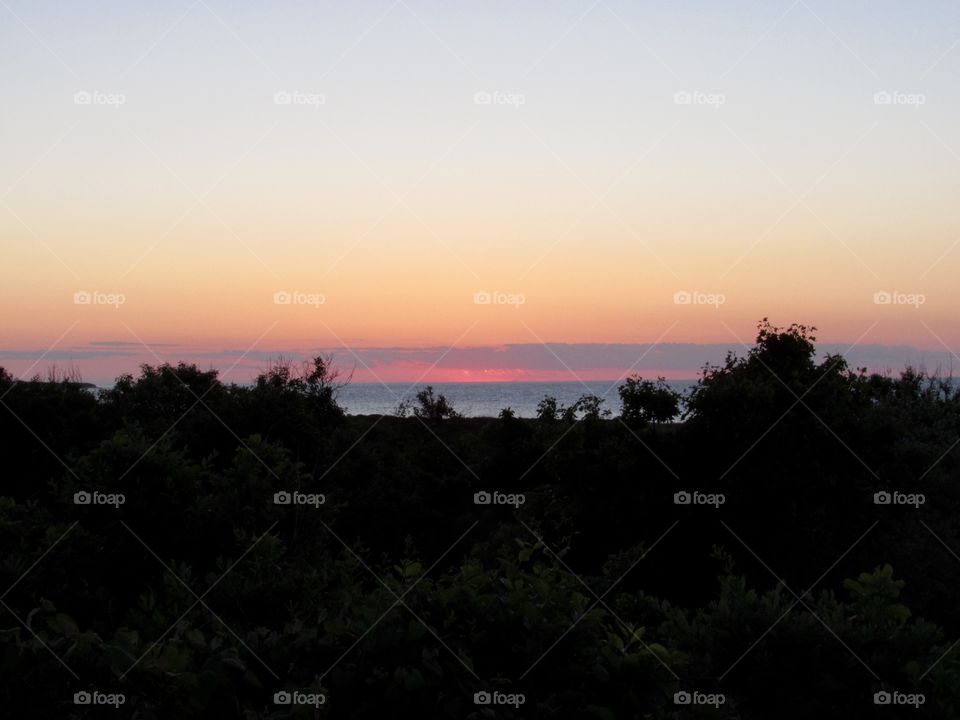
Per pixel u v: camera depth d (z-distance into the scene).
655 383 20.64
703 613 5.85
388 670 3.96
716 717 4.39
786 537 17.53
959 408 27.75
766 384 18.67
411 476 26.81
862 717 4.99
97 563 7.34
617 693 4.16
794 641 5.17
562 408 24.86
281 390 22.44
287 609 5.65
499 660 4.15
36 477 21.97
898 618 5.29
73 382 25.91
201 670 3.90
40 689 3.54
